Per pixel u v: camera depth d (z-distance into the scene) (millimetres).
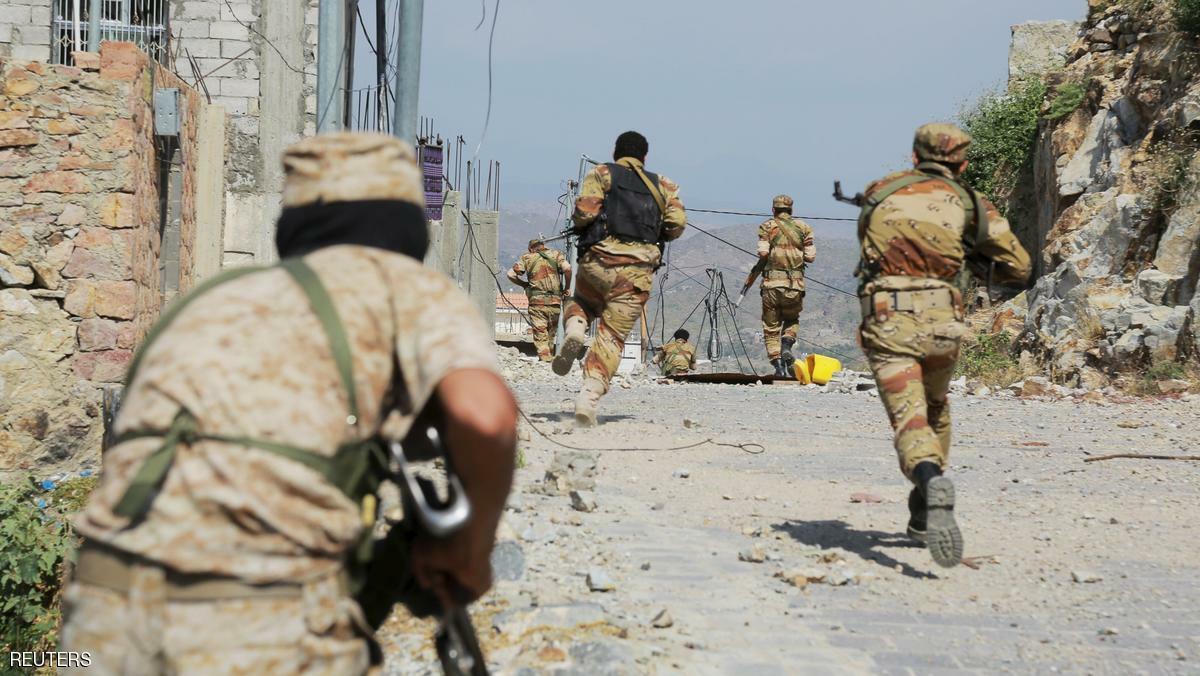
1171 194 16906
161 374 1773
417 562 1973
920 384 5109
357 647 1855
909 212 5168
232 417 1738
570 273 18453
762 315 16609
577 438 9125
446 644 2061
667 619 4152
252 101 15383
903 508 6711
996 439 9930
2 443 9695
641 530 5812
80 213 10336
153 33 15453
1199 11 17500
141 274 10852
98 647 1718
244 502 1709
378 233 2000
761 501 6875
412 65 8922
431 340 1832
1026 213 22438
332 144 2037
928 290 5137
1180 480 7832
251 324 1803
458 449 1760
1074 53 22047
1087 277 17500
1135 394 14719
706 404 11938
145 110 11070
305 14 15664
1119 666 3990
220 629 1702
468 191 22797
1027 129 22422
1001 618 4543
